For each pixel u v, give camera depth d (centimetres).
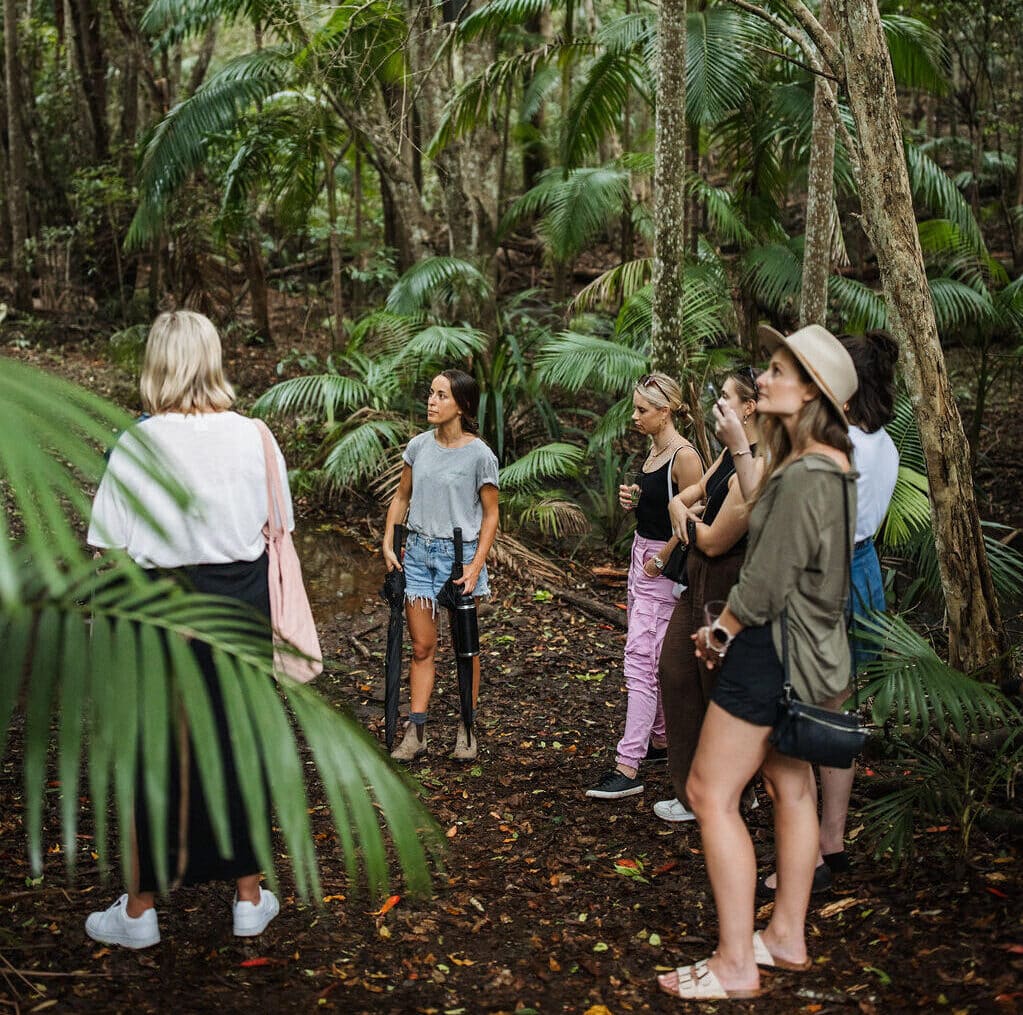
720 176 1441
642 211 1091
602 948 324
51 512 175
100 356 1375
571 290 1565
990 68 1498
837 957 306
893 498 566
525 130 1606
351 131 1141
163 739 196
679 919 343
